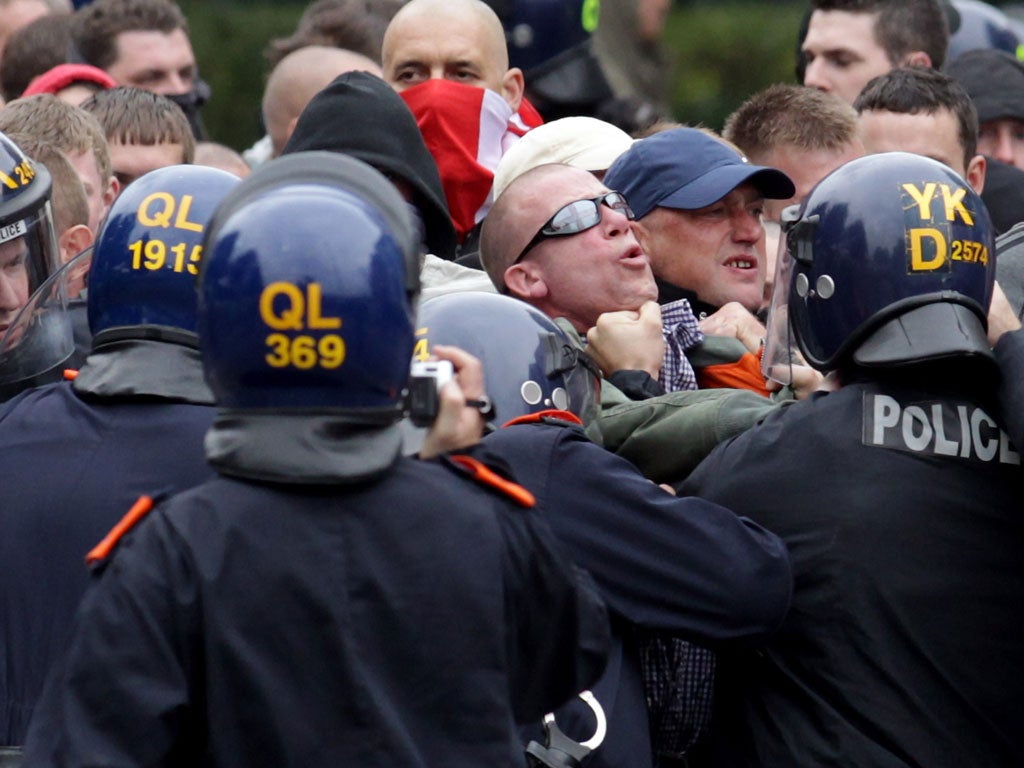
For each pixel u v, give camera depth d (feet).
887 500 34.96
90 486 34.30
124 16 71.82
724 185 45.91
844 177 36.78
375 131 48.11
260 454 26.43
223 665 25.79
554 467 34.88
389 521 26.73
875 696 34.32
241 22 128.98
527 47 72.49
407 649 26.35
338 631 26.02
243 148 128.57
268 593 26.04
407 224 27.99
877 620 34.60
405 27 59.11
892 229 35.63
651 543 34.45
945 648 34.55
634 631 35.70
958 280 35.58
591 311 43.09
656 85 85.61
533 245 43.39
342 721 25.81
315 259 26.58
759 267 47.67
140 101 60.23
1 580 34.27
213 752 25.76
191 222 35.45
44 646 33.86
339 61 69.05
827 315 36.29
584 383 38.68
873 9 67.31
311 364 26.48
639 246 43.50
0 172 42.83
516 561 27.76
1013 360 35.68
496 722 26.58
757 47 144.15
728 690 36.86
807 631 35.22
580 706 33.58
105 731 25.49
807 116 55.52
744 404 38.81
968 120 58.70
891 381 35.96
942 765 34.01
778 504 35.73
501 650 26.94
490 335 37.19
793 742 34.96
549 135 50.70
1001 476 35.55
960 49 85.25
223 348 26.71
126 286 35.19
